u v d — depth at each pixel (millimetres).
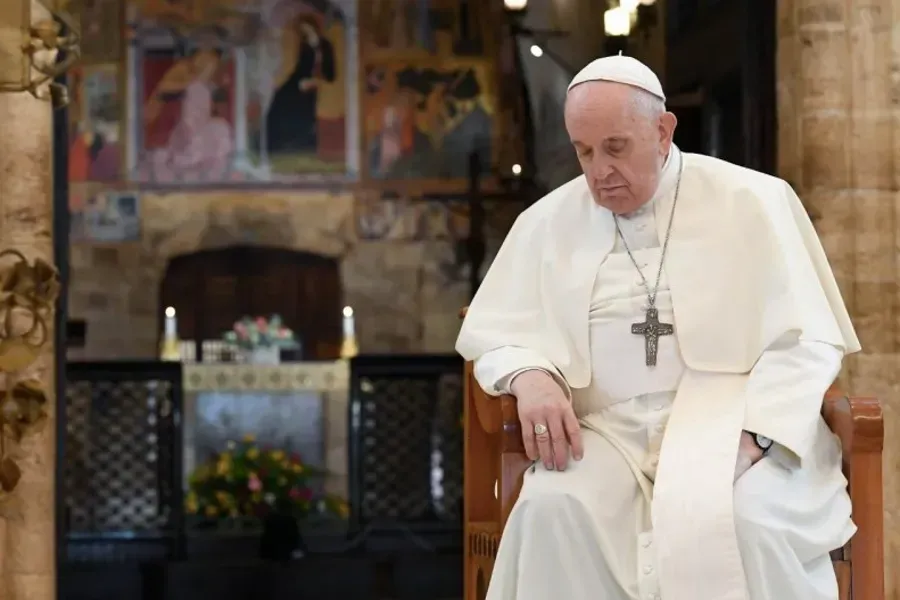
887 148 9664
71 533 16328
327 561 15766
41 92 9414
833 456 6113
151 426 16969
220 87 22938
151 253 22500
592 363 6336
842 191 9680
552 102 22031
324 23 23109
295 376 20469
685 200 6488
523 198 22656
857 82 9711
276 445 20594
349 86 23125
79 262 22312
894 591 9328
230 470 17250
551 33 21609
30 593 9359
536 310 6586
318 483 20672
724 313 6203
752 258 6238
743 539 5656
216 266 22703
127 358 22250
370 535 17297
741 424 5883
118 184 22531
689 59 14195
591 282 6406
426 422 18062
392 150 23078
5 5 8727
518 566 5855
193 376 20344
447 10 22938
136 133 22656
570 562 5785
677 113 14562
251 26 23000
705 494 5680
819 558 5883
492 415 6336
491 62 22797
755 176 6535
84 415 17016
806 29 9773
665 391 6230
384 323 22859
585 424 6297
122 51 22672
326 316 22812
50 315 8258
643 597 5664
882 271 9617
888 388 9547
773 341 6043
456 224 22938
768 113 10375
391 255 22938
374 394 17984
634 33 16453
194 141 22828
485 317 6633
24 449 9352
